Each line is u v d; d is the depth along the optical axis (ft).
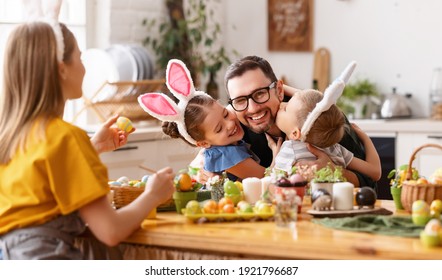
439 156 14.33
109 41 14.58
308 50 16.99
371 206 6.70
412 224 6.02
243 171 7.90
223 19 17.60
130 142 13.01
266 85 7.86
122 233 5.94
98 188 5.83
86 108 13.48
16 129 6.03
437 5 15.87
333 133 7.41
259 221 6.42
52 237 5.97
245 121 8.03
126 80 13.82
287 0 17.15
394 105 15.69
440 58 15.92
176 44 15.75
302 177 6.78
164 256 6.22
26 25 6.16
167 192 6.41
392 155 14.70
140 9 15.29
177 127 7.91
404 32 16.20
